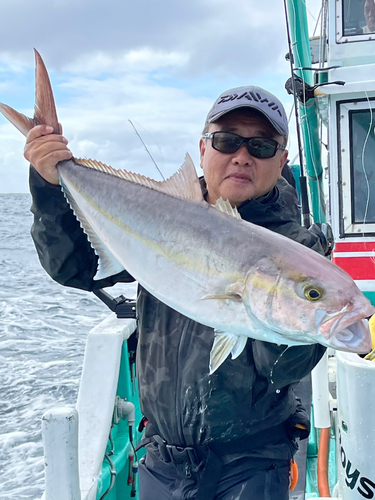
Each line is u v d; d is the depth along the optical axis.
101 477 2.77
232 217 1.90
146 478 2.37
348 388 2.29
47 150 2.32
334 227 4.09
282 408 2.20
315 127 4.30
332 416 3.66
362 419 2.26
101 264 2.27
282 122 2.21
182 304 1.90
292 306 1.68
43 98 2.35
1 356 9.30
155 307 2.34
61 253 2.45
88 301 14.18
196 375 2.14
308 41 4.31
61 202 2.41
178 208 1.98
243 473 2.14
